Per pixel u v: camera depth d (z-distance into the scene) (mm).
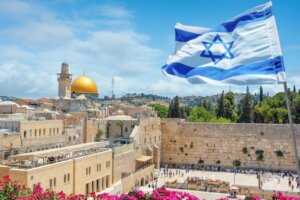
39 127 75688
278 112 141250
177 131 120812
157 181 99312
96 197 24016
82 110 126125
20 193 25844
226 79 20000
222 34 21047
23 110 103750
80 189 65938
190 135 119500
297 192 76312
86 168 68625
